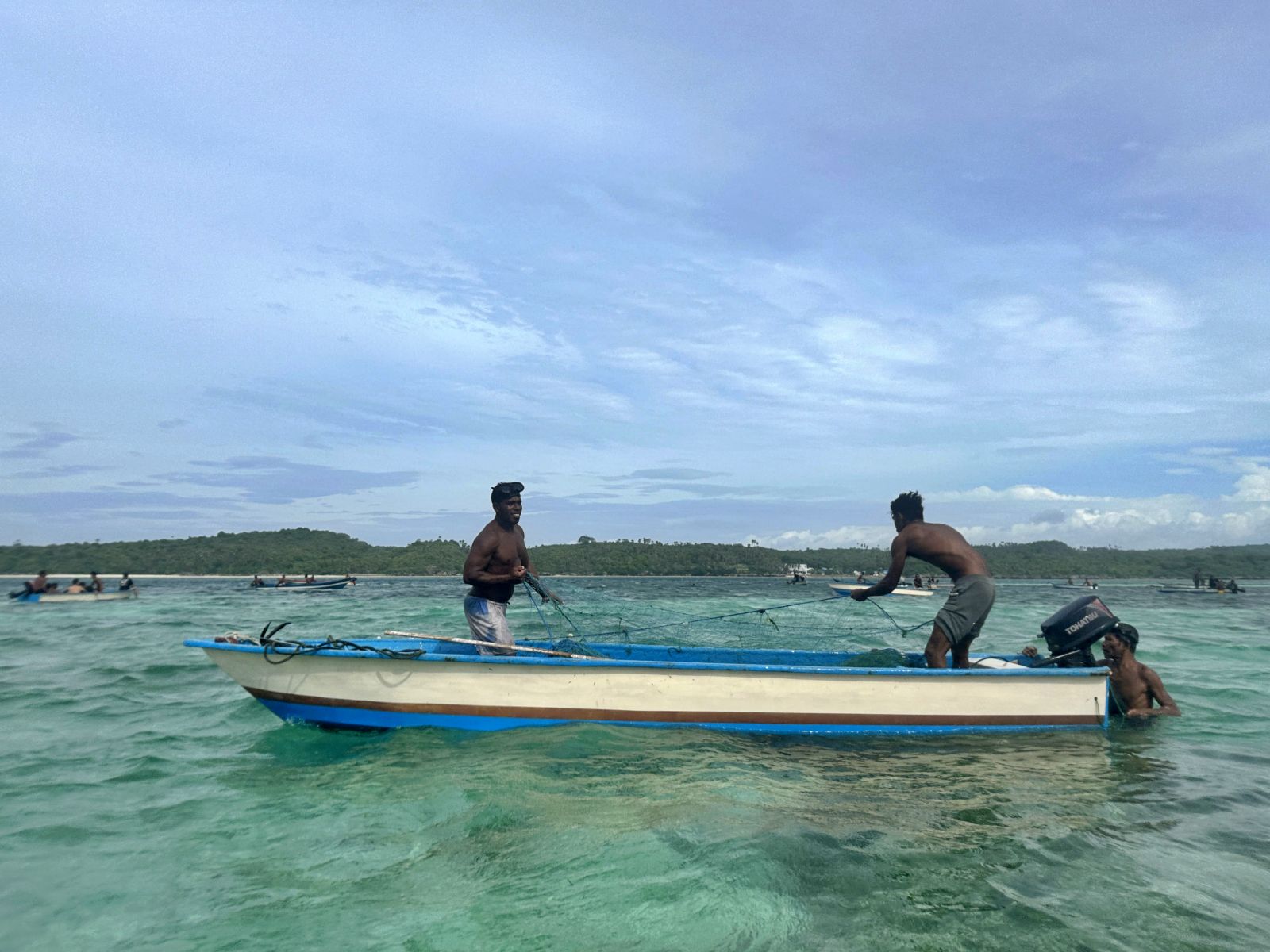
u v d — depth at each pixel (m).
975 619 6.87
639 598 25.53
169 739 6.55
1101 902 3.40
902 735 6.50
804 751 6.00
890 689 6.48
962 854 3.94
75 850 4.05
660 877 3.64
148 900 3.47
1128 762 5.80
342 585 47.38
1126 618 24.20
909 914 3.28
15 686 9.30
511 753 5.78
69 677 10.05
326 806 4.72
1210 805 4.77
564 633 9.83
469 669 6.26
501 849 4.02
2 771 5.57
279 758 5.88
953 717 6.58
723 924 3.18
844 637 10.32
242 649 6.35
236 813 4.62
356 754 5.91
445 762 5.61
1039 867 3.78
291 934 3.14
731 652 8.51
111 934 3.16
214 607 25.94
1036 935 3.09
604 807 4.64
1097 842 4.13
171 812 4.65
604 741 6.05
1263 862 3.88
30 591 29.84
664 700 6.36
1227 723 7.26
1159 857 3.93
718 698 6.37
